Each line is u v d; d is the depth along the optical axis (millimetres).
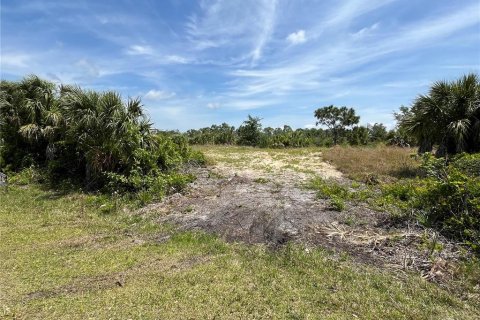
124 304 3793
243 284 4258
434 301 3848
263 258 5055
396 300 3865
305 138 27938
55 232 6430
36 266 4836
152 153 9977
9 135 12406
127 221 7086
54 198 8992
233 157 15836
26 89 12234
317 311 3652
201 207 7395
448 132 10250
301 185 9328
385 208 6746
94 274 4582
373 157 13336
